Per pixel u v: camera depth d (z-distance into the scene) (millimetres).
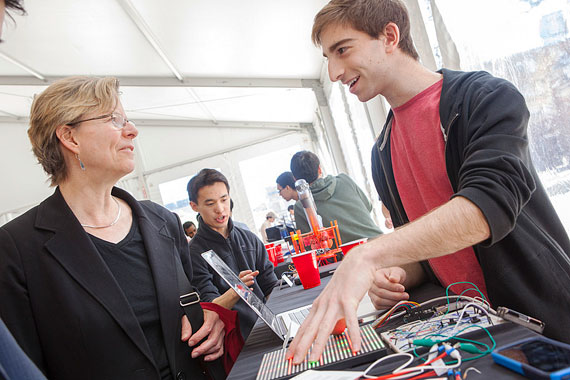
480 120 821
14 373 502
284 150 9734
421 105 1043
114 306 991
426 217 721
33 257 968
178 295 1146
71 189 1093
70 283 976
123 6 3902
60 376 958
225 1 3623
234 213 9625
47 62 5578
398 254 701
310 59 5098
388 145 1216
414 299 1043
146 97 7070
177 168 9648
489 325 669
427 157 1046
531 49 1207
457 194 706
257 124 9656
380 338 686
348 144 5367
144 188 9562
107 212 1143
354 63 1011
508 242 823
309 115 8828
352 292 673
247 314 1860
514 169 704
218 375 1141
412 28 1899
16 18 4078
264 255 2367
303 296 1427
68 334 949
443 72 1028
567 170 1203
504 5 1255
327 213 2484
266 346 932
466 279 1029
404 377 536
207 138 9719
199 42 4641
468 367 542
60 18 4188
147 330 1072
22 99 7352
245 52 4977
